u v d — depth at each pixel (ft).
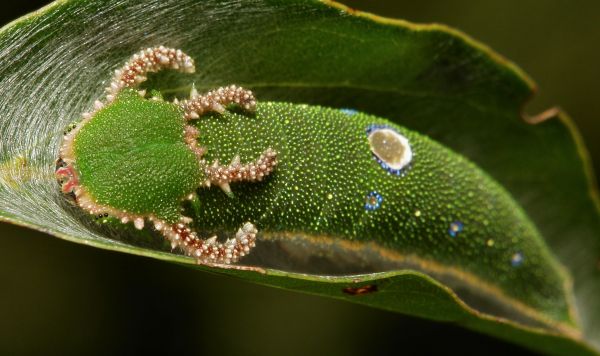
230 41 0.35
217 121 0.35
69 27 0.34
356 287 0.34
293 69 0.36
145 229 0.34
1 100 0.33
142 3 0.34
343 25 0.35
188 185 0.34
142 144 0.34
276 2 0.34
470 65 0.37
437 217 0.38
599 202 0.40
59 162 0.34
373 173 0.37
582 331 0.41
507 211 0.39
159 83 0.35
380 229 0.37
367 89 0.37
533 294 0.40
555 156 0.40
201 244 0.34
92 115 0.34
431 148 0.38
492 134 0.39
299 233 0.36
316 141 0.36
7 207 0.32
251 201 0.35
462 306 0.35
